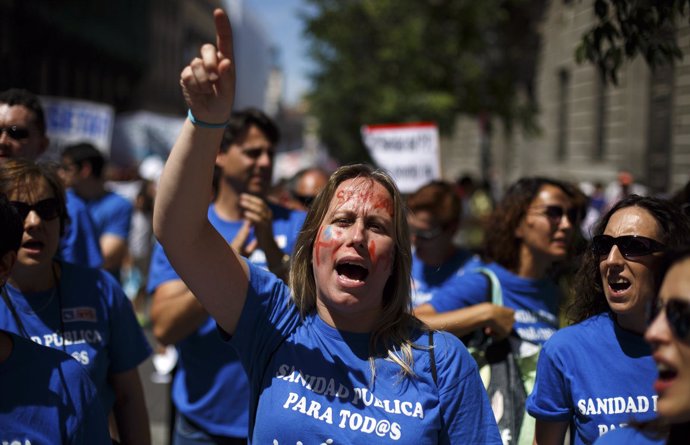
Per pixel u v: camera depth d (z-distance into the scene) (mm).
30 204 2742
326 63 18297
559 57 20031
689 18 3805
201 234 2219
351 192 2285
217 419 3627
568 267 3732
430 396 2182
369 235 2246
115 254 6203
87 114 11359
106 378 2965
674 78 13734
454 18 17016
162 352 7141
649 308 1657
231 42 2000
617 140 16703
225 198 4031
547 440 2600
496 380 3162
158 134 25734
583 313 2707
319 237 2285
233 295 2307
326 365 2225
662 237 2465
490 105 18281
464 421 2197
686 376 1543
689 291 1543
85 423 2117
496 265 3676
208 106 2051
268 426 2186
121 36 43406
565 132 20672
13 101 3596
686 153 13320
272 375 2260
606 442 1856
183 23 59625
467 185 14945
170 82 55875
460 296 3391
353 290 2219
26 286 2830
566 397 2535
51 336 2809
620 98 16359
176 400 3777
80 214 4500
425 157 8008
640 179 15258
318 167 6324
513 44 20953
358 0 17094
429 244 4559
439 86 17156
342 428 2137
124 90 45906
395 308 2295
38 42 31469
